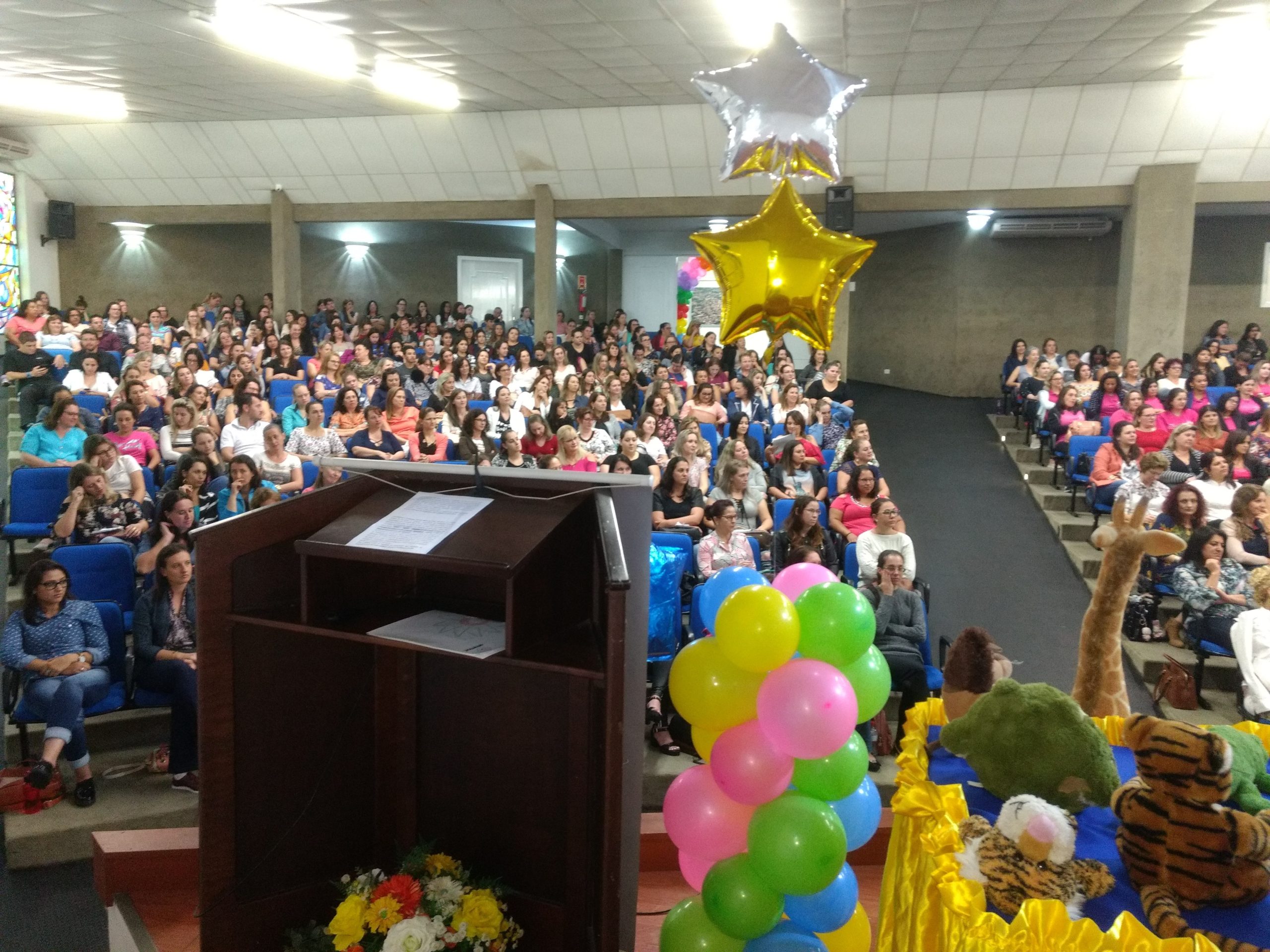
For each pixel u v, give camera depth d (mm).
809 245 2938
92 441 5855
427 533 1956
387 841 2496
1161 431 7875
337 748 2389
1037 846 1663
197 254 15883
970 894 1598
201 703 2137
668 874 3357
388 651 2439
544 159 12148
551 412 8180
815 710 2029
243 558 2150
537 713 2318
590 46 8516
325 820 2389
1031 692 1993
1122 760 2164
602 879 1854
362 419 7832
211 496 5559
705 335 14352
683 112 11148
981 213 13117
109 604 4402
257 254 16141
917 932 1788
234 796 2211
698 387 9086
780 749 2098
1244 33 8164
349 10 7594
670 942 2264
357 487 2281
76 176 14125
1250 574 4609
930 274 15227
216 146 13016
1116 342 11539
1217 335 12023
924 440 11039
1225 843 1578
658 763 4340
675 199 12391
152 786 4141
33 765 3889
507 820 2385
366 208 13508
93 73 9773
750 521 6172
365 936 2248
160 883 3117
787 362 9711
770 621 2105
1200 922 1578
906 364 15828
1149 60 9000
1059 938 1436
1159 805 1652
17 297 14078
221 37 8406
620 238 16781
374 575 2197
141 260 15508
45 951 3244
